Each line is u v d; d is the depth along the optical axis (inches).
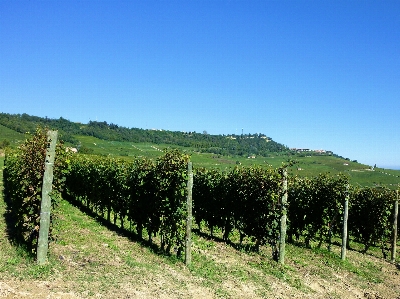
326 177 681.0
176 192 473.4
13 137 4156.0
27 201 392.8
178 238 465.7
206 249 540.7
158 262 435.8
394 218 653.9
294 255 573.9
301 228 708.0
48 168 376.5
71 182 1078.4
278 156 5442.9
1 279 304.7
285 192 518.0
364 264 580.7
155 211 524.1
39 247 366.3
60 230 550.9
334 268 518.9
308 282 435.2
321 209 665.0
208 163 3750.0
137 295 315.6
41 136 404.2
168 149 521.7
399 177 3398.1
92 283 326.6
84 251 438.3
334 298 395.9
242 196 585.3
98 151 4552.2
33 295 283.1
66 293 296.8
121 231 633.0
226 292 359.9
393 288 466.6
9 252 391.2
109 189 733.3
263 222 536.4
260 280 412.2
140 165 583.8
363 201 738.8
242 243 636.7
